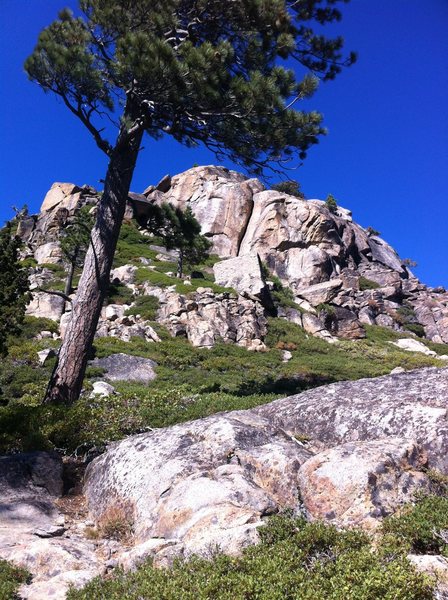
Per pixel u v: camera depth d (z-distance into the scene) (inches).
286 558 162.9
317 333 1572.3
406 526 176.6
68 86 546.6
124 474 267.0
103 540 236.5
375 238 3228.3
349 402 299.6
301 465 233.1
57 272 1679.4
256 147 568.4
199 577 156.6
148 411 392.2
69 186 2278.5
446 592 138.8
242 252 2313.0
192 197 2546.8
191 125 575.8
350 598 132.1
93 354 979.3
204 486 221.1
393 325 1972.2
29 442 329.7
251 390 823.7
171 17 535.2
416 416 263.6
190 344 1216.2
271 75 539.5
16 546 221.6
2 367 841.5
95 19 557.9
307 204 2406.5
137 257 1966.0
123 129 536.7
